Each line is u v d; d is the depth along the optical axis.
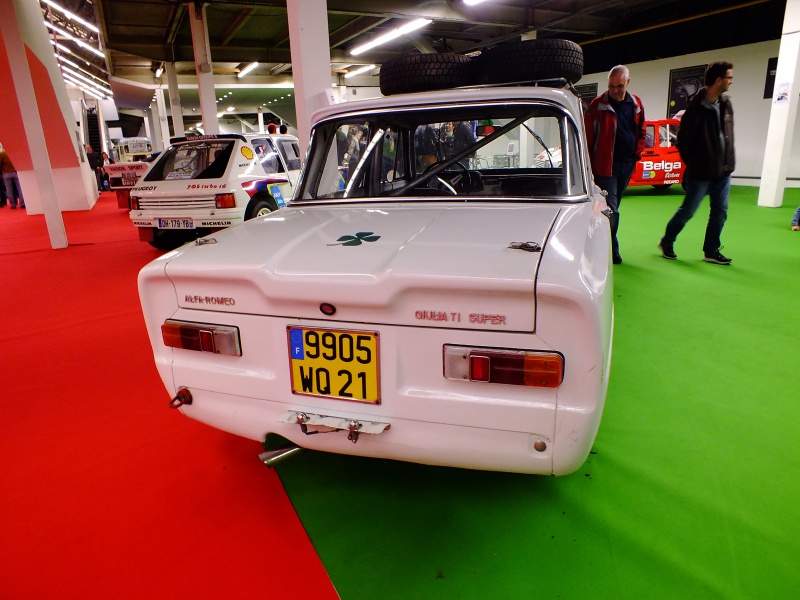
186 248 1.86
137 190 6.04
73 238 8.52
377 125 2.45
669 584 1.49
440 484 1.99
